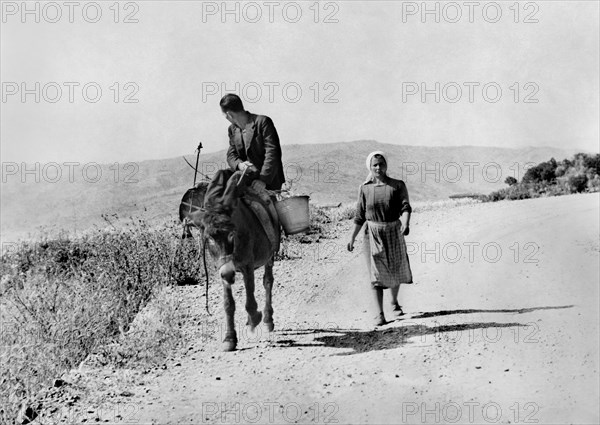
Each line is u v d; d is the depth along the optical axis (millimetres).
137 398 7168
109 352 8578
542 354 7578
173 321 9359
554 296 9656
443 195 38594
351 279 11648
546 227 14727
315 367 7695
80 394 7426
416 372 7328
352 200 33969
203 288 11516
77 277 11859
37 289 11359
